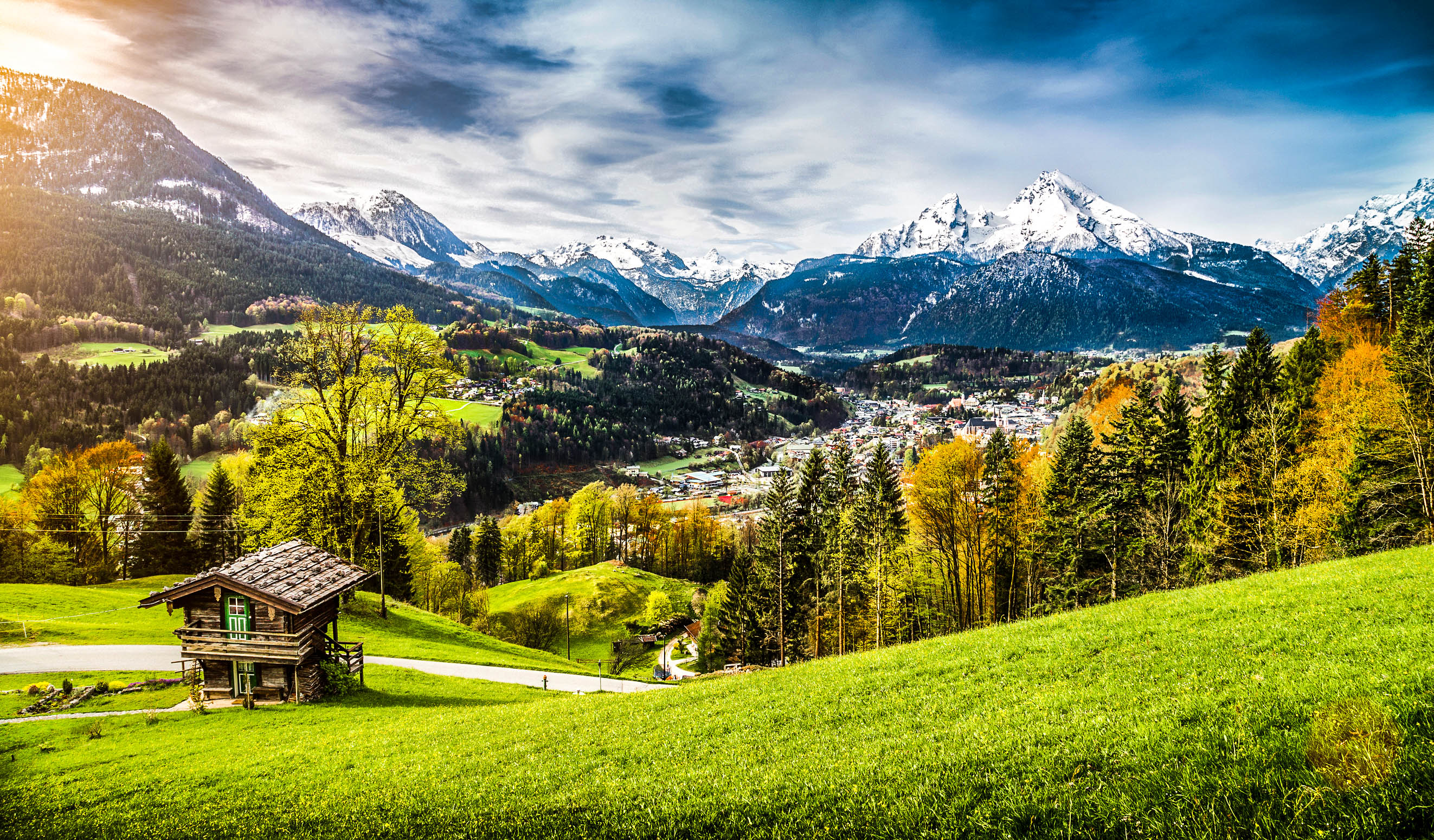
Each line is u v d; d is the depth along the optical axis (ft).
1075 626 78.89
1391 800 28.60
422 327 185.68
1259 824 29.86
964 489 209.67
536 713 89.97
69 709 110.32
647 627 342.23
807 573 244.63
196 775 75.41
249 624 113.91
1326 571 81.97
